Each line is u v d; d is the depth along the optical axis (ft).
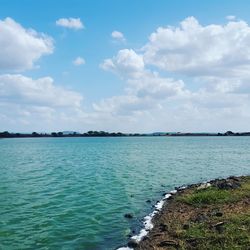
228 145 515.09
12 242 58.29
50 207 84.17
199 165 196.24
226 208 71.26
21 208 82.84
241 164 203.92
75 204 87.66
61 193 103.30
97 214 77.00
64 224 69.05
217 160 233.76
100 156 280.51
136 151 357.00
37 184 122.01
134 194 102.01
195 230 56.24
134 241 55.42
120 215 76.07
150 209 81.56
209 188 95.40
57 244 57.52
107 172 160.45
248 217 60.59
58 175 148.87
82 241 58.90
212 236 52.03
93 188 113.09
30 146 515.09
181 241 52.24
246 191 88.58
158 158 253.65
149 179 136.05
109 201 91.56
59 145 557.74
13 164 203.31
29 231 64.34
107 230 64.90
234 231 53.26
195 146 484.33
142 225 67.15
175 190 107.34
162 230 60.80
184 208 77.20
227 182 97.40
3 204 87.20
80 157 269.23
